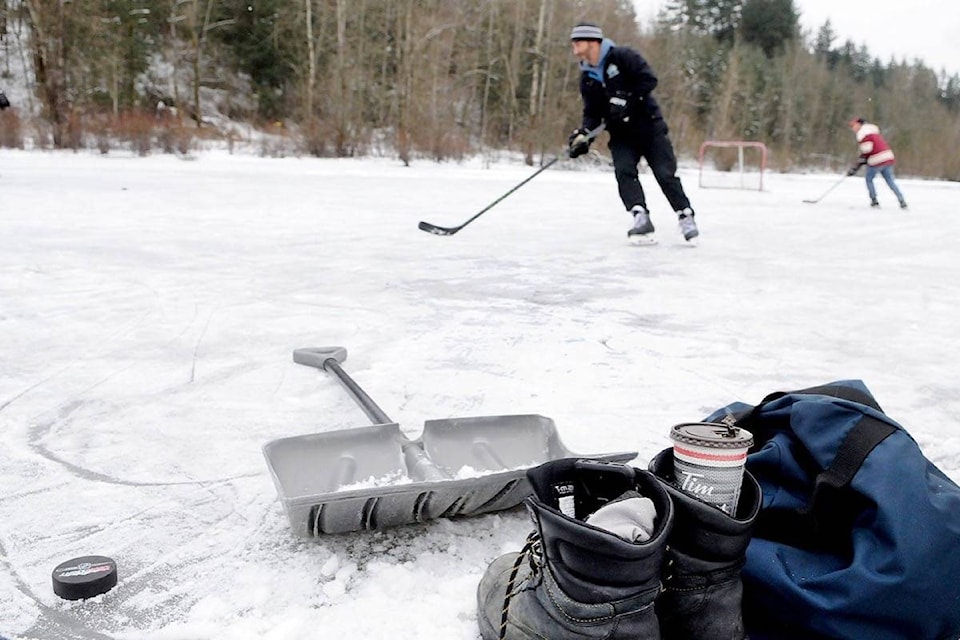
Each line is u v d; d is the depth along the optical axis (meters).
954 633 1.43
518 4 30.98
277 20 32.56
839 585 1.39
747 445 1.45
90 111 21.28
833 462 1.51
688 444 1.45
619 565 1.26
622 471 1.46
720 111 40.91
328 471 2.04
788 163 35.81
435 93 25.44
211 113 31.98
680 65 39.94
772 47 59.69
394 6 30.14
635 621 1.31
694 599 1.38
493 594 1.49
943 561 1.38
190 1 28.56
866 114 49.44
